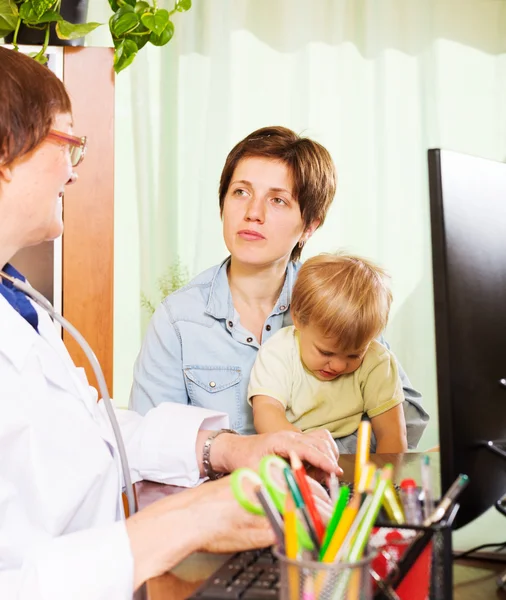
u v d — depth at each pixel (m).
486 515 1.12
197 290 1.62
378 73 3.48
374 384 1.51
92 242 2.05
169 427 1.18
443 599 0.65
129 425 1.23
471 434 0.80
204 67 3.33
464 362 0.79
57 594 0.75
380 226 3.51
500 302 0.87
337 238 3.50
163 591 0.73
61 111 1.02
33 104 0.95
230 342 1.58
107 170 2.05
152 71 3.29
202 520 0.79
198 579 0.76
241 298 1.59
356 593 0.58
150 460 1.16
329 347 1.43
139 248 3.30
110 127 2.05
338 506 0.62
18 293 1.12
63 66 2.03
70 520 0.95
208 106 3.33
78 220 2.04
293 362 1.50
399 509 0.69
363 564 0.58
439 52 3.52
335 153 3.48
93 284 2.05
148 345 1.60
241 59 3.36
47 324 1.16
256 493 0.64
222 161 3.34
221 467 1.14
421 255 3.53
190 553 0.79
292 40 3.39
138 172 3.29
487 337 0.84
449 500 0.67
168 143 3.30
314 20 3.41
